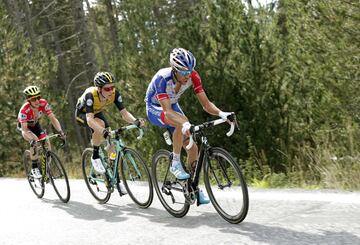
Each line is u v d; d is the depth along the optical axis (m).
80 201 8.92
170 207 7.05
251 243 5.17
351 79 11.48
